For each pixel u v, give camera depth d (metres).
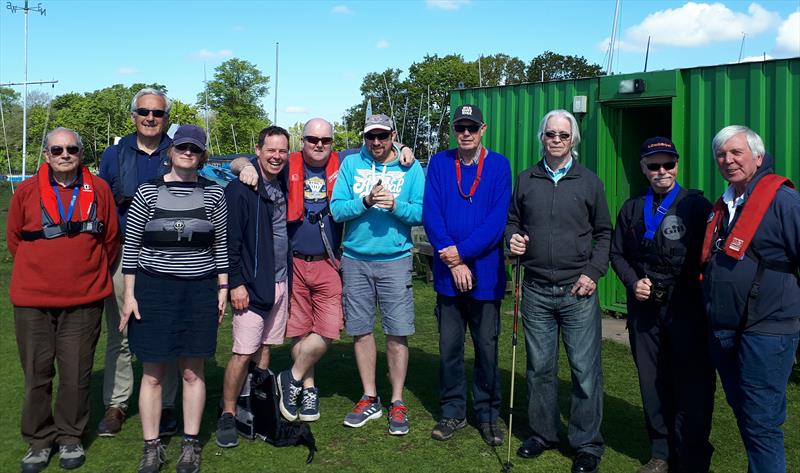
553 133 3.59
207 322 3.69
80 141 3.77
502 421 4.44
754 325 3.00
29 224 3.67
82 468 3.73
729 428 4.31
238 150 57.12
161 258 3.58
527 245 3.74
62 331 3.76
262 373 4.07
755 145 3.03
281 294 4.15
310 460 3.81
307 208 4.30
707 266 3.17
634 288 3.54
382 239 4.19
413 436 4.18
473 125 3.89
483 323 4.05
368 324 4.34
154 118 4.14
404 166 4.27
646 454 3.93
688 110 6.75
